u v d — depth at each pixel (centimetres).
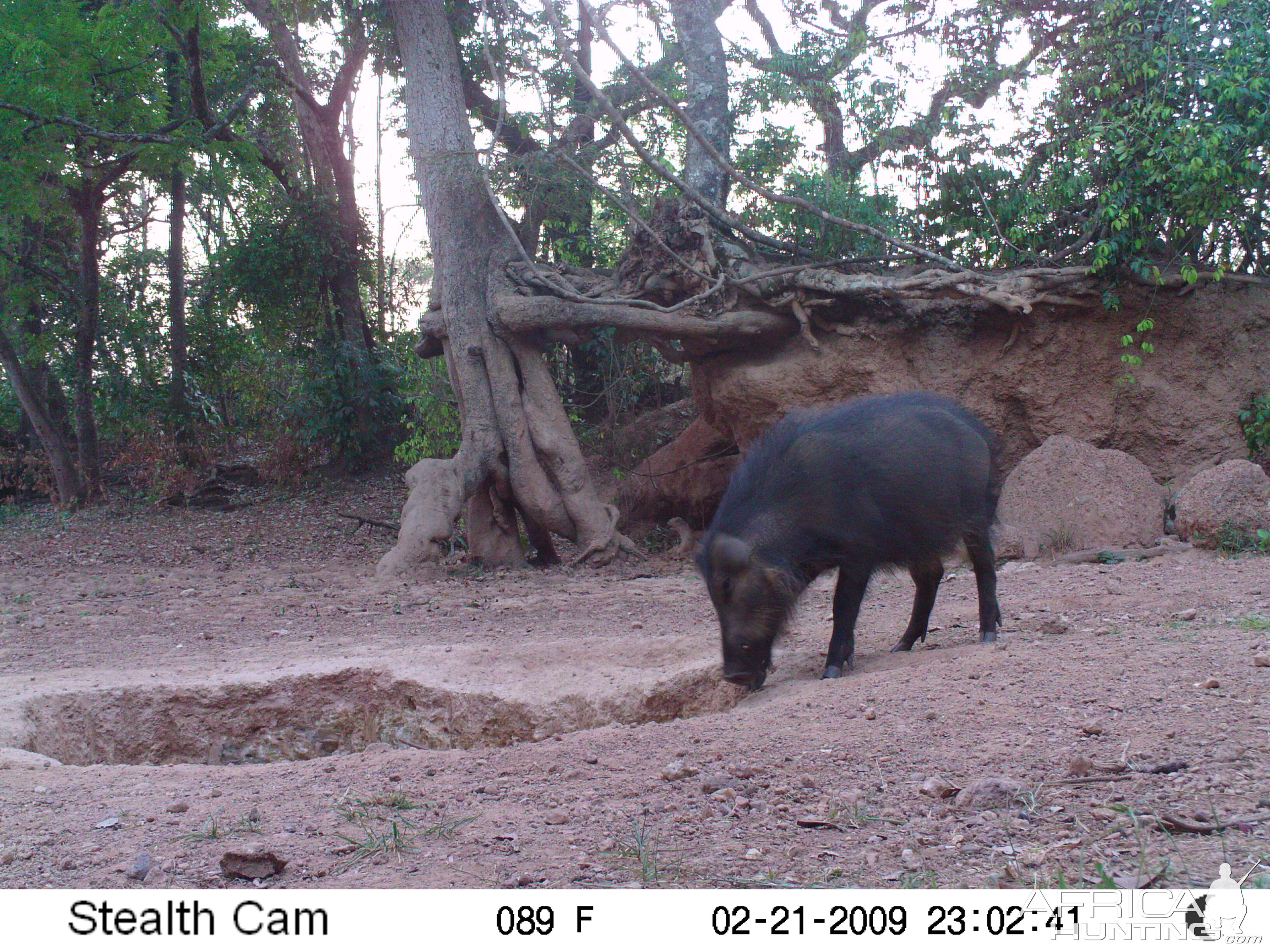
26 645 990
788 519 567
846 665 661
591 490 1588
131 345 2694
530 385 1569
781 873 338
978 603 814
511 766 495
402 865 364
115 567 1692
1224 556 1030
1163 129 1223
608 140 1705
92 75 1923
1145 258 1305
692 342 1525
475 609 1168
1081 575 985
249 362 2692
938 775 419
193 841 402
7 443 2948
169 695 754
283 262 2338
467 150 1510
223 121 1989
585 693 705
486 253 1562
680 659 778
